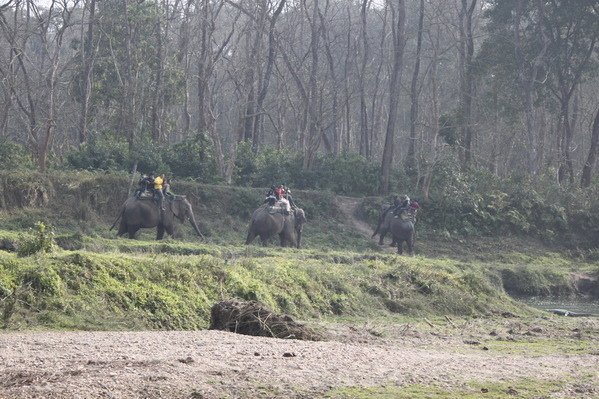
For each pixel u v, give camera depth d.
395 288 27.30
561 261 47.59
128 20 55.91
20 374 12.50
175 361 13.41
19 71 72.62
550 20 56.97
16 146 46.81
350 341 19.42
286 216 39.03
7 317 18.22
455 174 50.34
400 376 13.09
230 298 22.00
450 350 18.45
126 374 12.48
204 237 40.88
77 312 19.31
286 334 18.03
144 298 20.56
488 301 28.78
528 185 51.91
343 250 43.03
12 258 20.17
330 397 11.75
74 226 39.53
